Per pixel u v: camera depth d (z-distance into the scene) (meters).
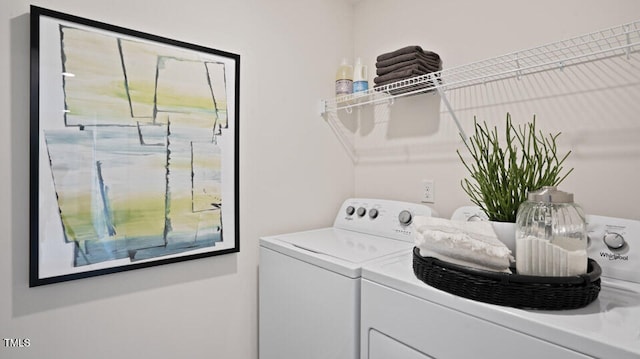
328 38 1.90
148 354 1.29
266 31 1.63
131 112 1.22
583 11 1.18
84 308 1.16
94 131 1.15
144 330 1.28
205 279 1.44
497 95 1.41
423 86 1.57
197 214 1.39
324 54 1.88
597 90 1.16
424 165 1.68
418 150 1.71
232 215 1.49
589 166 1.17
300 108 1.76
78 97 1.12
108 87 1.18
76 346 1.15
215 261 1.46
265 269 1.50
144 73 1.25
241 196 1.54
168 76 1.31
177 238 1.34
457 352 0.82
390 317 0.97
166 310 1.33
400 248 1.35
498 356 0.75
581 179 1.19
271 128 1.65
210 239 1.43
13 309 1.04
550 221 0.80
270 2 1.64
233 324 1.52
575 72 1.20
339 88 1.81
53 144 1.08
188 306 1.39
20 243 1.05
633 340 0.61
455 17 1.55
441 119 1.61
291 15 1.73
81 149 1.13
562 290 0.73
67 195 1.11
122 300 1.24
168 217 1.31
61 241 1.10
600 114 1.15
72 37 1.11
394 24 1.82
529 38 1.31
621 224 1.00
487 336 0.76
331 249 1.33
